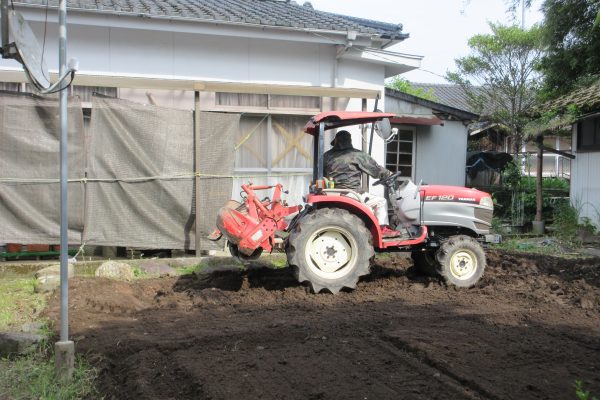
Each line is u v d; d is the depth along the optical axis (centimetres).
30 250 729
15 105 686
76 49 788
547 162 1881
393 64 922
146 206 732
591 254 891
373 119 621
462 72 1792
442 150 1291
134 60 811
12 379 361
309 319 484
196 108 743
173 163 741
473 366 361
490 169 1565
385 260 784
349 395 321
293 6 1151
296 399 318
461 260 622
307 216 579
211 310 523
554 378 343
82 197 711
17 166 691
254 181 858
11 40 312
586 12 980
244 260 586
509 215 1283
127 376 362
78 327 464
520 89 1725
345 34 854
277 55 875
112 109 719
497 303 548
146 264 705
